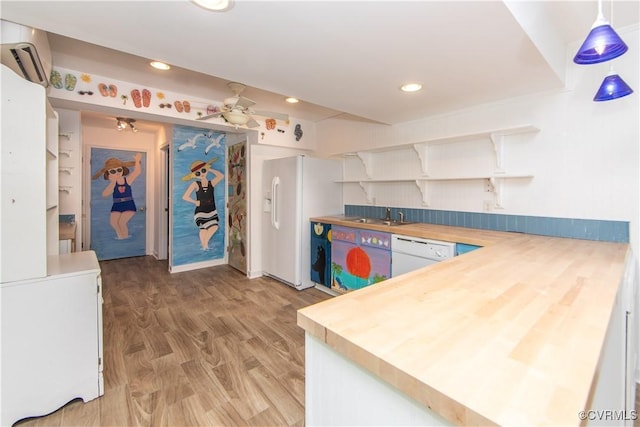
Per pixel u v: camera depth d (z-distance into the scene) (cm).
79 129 352
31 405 161
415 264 263
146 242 563
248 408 171
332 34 154
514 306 92
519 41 159
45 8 133
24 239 159
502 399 51
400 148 338
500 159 258
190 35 156
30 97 159
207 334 257
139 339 247
